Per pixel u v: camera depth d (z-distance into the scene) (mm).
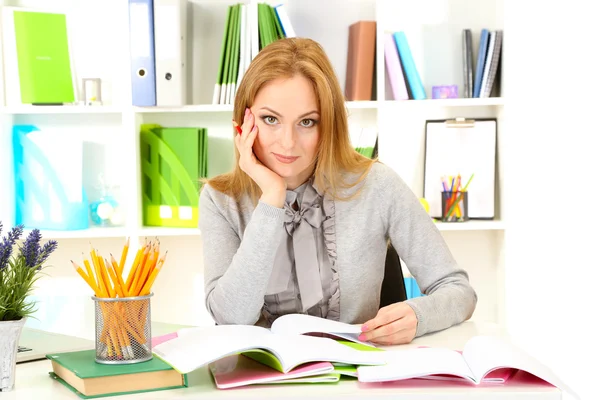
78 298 2068
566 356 3141
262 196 1521
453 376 1111
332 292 1690
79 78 3207
